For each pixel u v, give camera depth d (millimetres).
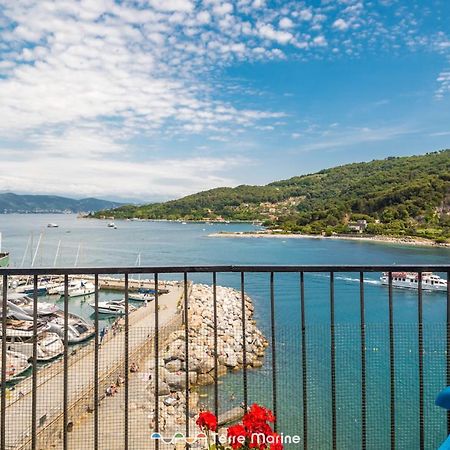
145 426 5648
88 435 5430
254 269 2635
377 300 30688
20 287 38875
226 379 15141
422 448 2840
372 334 3521
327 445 6195
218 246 89250
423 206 117188
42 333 20922
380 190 139250
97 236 119375
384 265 2674
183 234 128375
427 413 4086
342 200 144125
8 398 7770
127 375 2729
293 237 114625
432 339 3254
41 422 7547
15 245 89312
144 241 101812
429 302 30078
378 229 109062
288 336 3535
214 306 2738
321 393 6758
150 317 25266
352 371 6266
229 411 8234
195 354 16469
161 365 15523
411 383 5414
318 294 32531
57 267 2564
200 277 51406
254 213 193125
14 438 6488
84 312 34250
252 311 28641
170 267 2627
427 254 74438
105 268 2594
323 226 124500
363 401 2777
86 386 8156
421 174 142750
